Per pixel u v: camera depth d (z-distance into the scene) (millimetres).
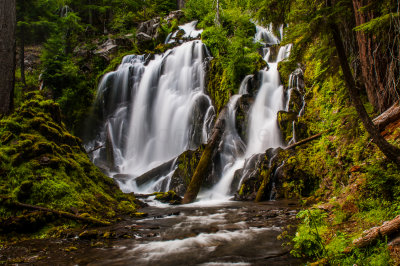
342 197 5965
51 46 23266
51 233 6004
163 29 29703
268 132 14406
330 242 4430
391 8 4109
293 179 10102
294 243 5043
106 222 6918
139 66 23188
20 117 8281
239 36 19219
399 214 4102
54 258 4707
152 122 20984
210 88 19188
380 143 4215
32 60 27172
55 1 26938
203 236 5801
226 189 12289
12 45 9281
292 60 4633
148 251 4992
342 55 4121
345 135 7953
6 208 6125
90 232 5832
